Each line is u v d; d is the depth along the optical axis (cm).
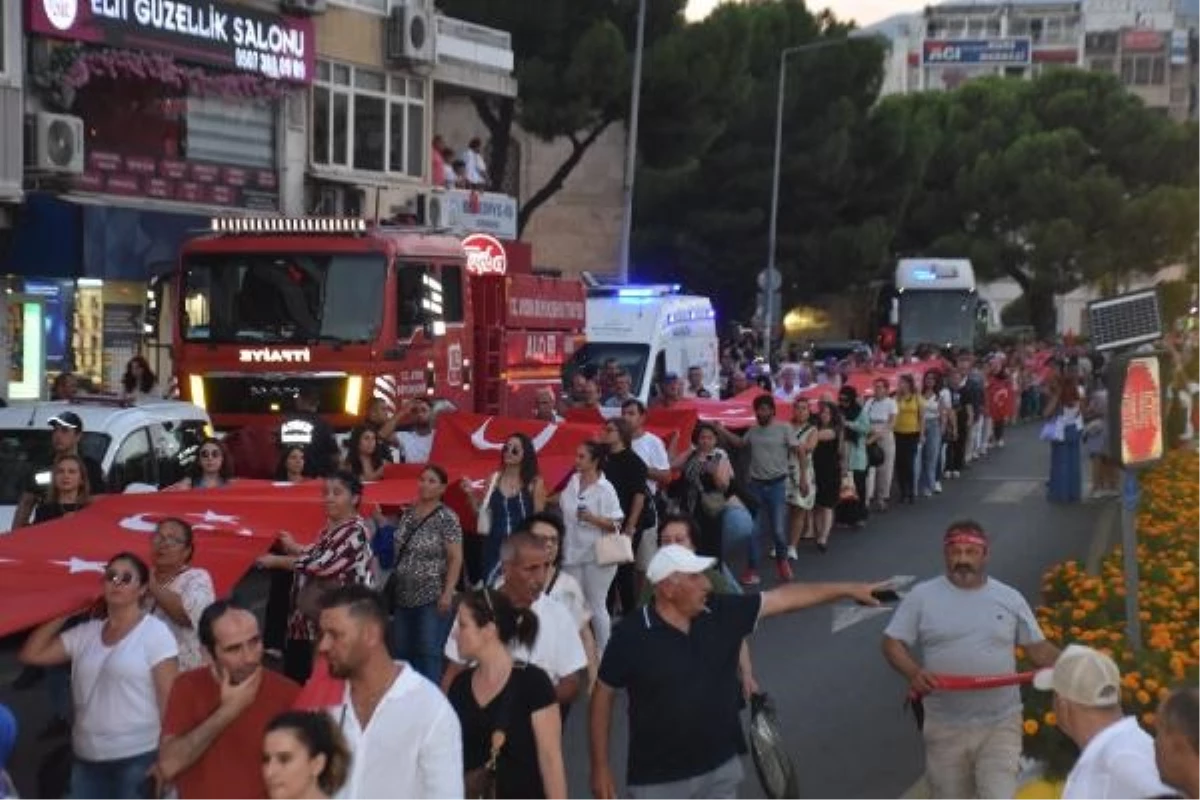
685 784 726
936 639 826
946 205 7769
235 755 680
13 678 1375
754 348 4747
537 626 728
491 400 2312
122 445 1530
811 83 5778
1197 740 473
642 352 2736
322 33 3167
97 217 2503
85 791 820
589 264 5566
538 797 681
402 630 1199
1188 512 1619
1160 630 955
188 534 946
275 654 1345
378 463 1597
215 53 2830
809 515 2173
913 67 17225
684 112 4522
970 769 838
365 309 2055
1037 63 16812
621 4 4466
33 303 2623
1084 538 2275
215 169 2900
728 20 4672
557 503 1373
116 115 2708
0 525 1448
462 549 1323
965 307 5325
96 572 1002
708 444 1641
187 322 2100
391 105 3384
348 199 3278
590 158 5528
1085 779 591
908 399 2688
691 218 5675
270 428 1989
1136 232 7731
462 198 3447
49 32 2492
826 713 1275
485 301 2306
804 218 5881
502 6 4272
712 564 753
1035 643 832
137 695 810
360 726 602
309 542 1159
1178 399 1148
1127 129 8244
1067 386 2716
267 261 2081
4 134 2411
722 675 732
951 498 2777
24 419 1541
